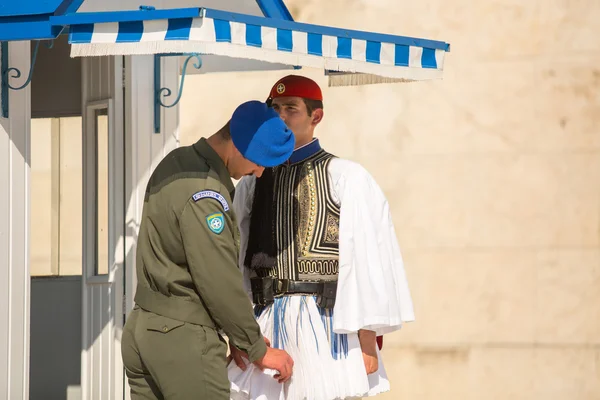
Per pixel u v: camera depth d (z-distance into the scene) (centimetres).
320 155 1523
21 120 1658
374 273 1459
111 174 2025
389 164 2253
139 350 1322
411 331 2231
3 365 1616
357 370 1465
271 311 1498
